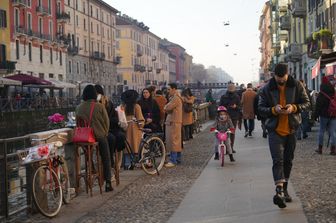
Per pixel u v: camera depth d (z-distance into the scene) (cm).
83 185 1024
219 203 810
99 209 805
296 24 5147
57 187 789
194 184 996
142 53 11656
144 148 1135
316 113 1399
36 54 6066
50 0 6581
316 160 1276
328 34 3228
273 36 8050
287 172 782
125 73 10756
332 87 1380
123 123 1145
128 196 903
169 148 1286
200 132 2484
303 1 4653
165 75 14838
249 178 1041
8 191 791
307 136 1916
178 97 1290
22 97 4581
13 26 5459
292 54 4884
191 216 731
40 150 759
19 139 798
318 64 1681
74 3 7525
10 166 793
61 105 5272
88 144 896
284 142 758
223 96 1652
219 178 1059
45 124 4528
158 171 1162
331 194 838
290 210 736
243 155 1449
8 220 754
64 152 905
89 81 8088
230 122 1326
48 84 4872
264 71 11300
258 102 771
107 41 9238
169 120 1291
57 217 762
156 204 823
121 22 10719
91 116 909
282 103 748
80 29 7762
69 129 920
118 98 7706
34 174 746
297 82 755
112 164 1029
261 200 819
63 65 6950
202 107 3125
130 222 709
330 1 3566
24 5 5672
